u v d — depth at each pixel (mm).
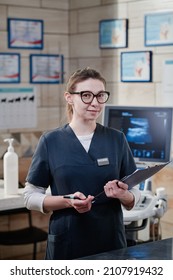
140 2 4008
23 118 4445
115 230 2357
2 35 4305
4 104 4340
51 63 4574
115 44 4230
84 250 2320
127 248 2135
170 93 3855
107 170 2336
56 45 4594
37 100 4516
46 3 4500
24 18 4398
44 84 4547
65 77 4664
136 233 3412
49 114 4598
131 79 4129
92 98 2301
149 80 3986
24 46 4414
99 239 2324
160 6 3861
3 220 4402
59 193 2354
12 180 3488
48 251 2400
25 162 4371
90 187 2318
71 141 2357
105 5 4293
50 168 2365
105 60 4348
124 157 2436
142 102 4074
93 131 2396
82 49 4543
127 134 3455
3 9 4293
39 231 4152
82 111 2318
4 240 3947
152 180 3551
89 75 2314
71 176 2316
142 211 3068
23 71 4430
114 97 4305
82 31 4527
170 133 3328
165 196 3252
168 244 2189
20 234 4074
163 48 3875
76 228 2312
